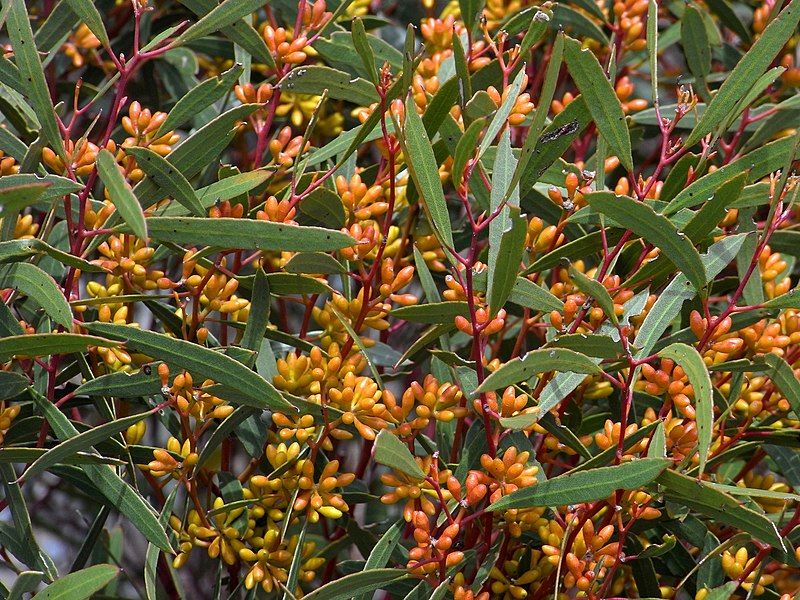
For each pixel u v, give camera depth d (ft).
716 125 2.81
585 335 2.69
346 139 3.00
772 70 2.76
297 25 3.00
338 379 2.90
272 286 2.92
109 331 2.73
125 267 2.86
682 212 2.91
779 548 2.73
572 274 2.61
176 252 2.92
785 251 3.04
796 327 2.94
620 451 2.73
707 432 2.53
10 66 2.84
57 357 2.85
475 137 2.62
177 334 3.04
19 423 2.91
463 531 2.99
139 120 2.87
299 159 2.92
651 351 2.95
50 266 3.05
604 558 2.76
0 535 2.90
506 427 2.69
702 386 2.56
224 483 3.09
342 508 2.86
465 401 2.96
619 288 2.81
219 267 2.89
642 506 2.77
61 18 3.08
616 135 2.74
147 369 2.84
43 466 2.72
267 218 2.82
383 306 2.91
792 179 2.78
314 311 3.04
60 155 2.74
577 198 2.90
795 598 2.80
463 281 2.79
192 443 2.89
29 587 2.70
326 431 2.84
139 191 2.77
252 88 3.00
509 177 2.78
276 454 2.90
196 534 2.93
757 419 3.06
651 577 3.01
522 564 3.01
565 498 2.68
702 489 2.68
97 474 2.83
